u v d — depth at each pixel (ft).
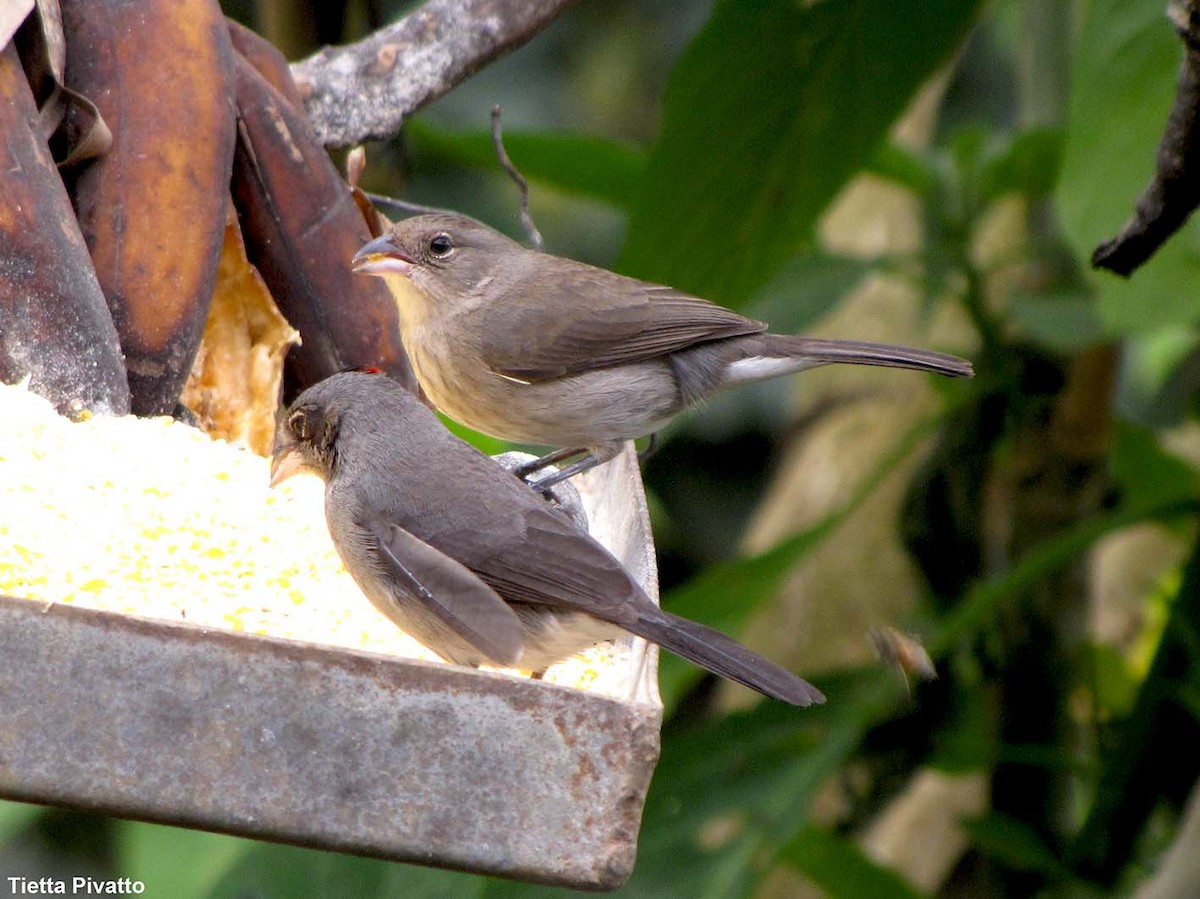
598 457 35.14
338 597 25.67
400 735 19.47
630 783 19.54
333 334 34.40
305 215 34.19
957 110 57.11
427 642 24.29
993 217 45.70
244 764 19.35
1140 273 33.24
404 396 26.63
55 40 30.91
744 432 57.26
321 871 33.55
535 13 38.93
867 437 49.75
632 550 27.71
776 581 36.27
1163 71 32.96
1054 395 39.27
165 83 31.32
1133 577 48.73
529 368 34.60
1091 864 36.29
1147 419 48.39
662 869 32.86
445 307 34.78
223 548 25.67
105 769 19.20
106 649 19.17
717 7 35.19
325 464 26.71
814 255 40.19
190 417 32.37
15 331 28.68
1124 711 42.45
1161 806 41.04
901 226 51.90
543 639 24.38
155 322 30.55
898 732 39.14
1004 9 56.49
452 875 33.12
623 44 62.34
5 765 19.08
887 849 44.68
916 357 34.78
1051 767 38.01
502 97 61.46
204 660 19.26
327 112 36.91
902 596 48.11
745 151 36.91
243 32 35.29
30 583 22.86
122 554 24.44
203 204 31.12
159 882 37.17
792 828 32.91
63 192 29.86
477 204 58.34
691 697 52.85
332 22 41.50
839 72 36.40
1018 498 39.65
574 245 59.26
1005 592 34.42
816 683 35.09
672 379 35.58
